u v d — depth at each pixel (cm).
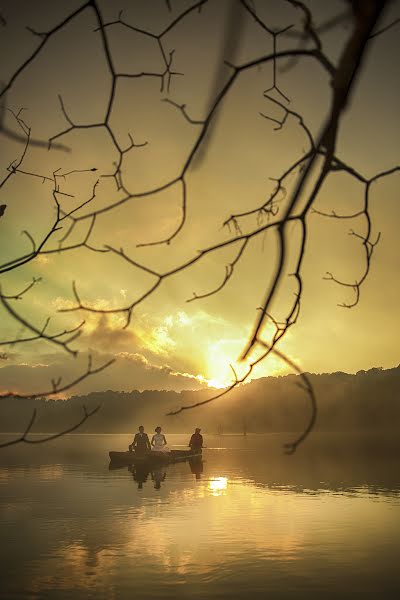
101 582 632
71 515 1023
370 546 788
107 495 1280
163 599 572
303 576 652
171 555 746
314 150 104
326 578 645
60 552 763
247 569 682
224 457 2748
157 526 925
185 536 852
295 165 113
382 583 625
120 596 584
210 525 930
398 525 926
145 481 1577
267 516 1011
